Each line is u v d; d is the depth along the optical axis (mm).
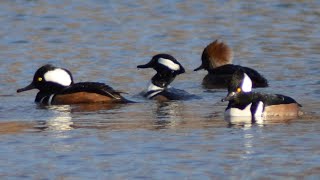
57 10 30250
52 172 13555
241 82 17312
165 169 13617
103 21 28734
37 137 15695
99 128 16375
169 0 31609
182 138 15461
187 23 28500
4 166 13898
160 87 19797
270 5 30922
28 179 13250
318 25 27984
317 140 15133
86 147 14930
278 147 14734
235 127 16266
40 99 19281
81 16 29391
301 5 30844
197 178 13164
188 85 21734
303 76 21719
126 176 13320
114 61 23641
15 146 15078
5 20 28812
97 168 13719
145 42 25969
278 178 13133
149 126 16500
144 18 29188
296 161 13922
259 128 16156
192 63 23984
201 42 26016
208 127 16344
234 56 24234
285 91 20047
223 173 13391
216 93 20438
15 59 23797
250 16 29406
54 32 27219
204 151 14562
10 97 19859
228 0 31844
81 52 24688
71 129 16328
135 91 20406
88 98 18938
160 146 14922
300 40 26000
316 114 17359
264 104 17188
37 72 19453
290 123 16531
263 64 23234
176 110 18094
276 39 26219
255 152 14453
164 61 19828
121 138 15531
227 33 27125
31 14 29641
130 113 17828
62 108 18438
